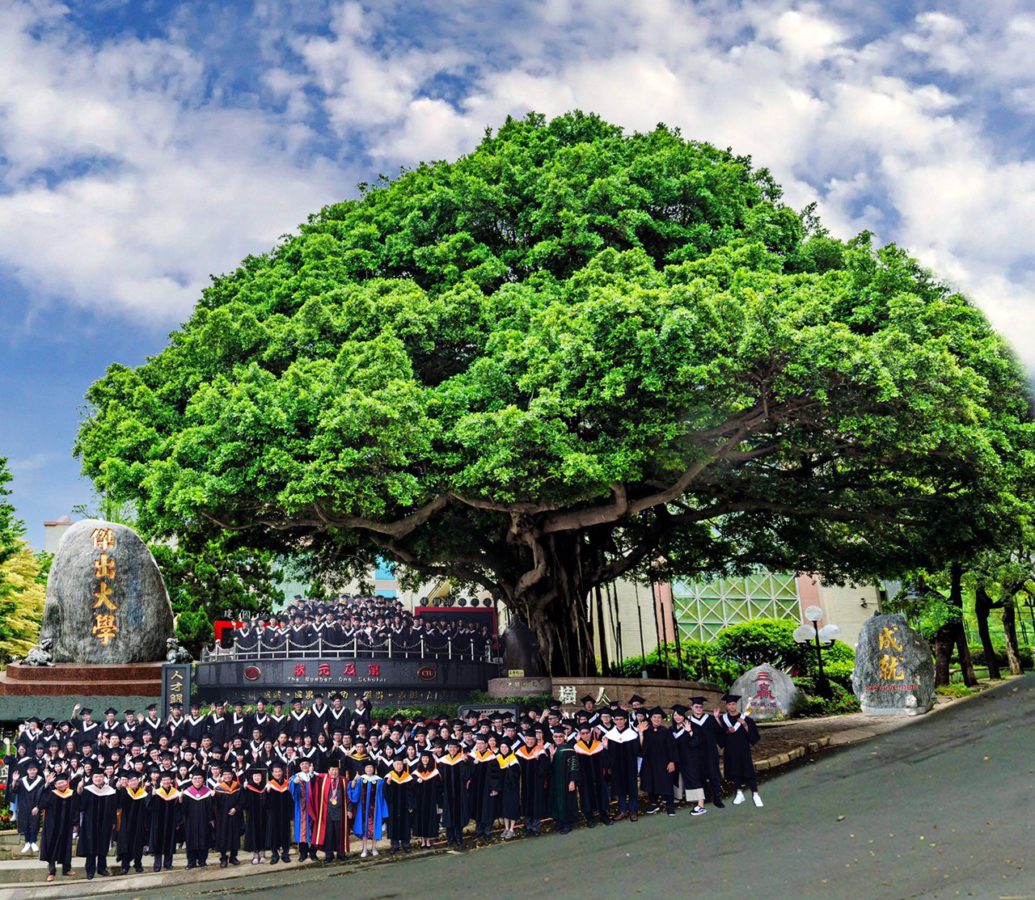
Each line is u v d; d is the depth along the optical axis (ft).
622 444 53.21
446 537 68.39
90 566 68.80
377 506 54.03
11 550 84.48
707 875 32.99
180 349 68.08
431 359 62.18
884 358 49.29
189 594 89.15
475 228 67.41
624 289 52.65
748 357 48.85
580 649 69.87
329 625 64.64
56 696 65.16
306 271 66.95
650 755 43.83
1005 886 29.14
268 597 93.81
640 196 64.03
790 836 37.27
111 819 42.09
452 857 40.45
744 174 75.97
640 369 49.98
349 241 68.49
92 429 67.00
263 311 66.03
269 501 55.06
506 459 51.34
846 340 48.49
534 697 61.36
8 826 46.70
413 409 51.88
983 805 39.14
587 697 51.80
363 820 42.70
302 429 55.11
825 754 54.65
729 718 44.42
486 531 71.77
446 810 42.50
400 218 69.15
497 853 39.99
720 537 80.64
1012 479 58.90
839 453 63.00
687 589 107.65
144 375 68.13
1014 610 95.91
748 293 48.78
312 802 42.42
